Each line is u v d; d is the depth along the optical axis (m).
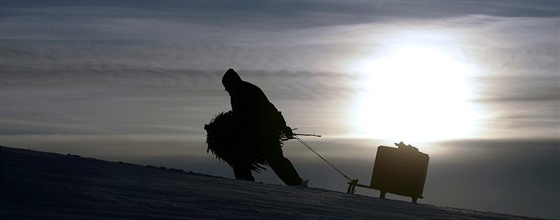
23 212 8.52
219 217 9.41
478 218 12.30
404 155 16.67
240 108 18.47
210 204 10.33
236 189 12.56
